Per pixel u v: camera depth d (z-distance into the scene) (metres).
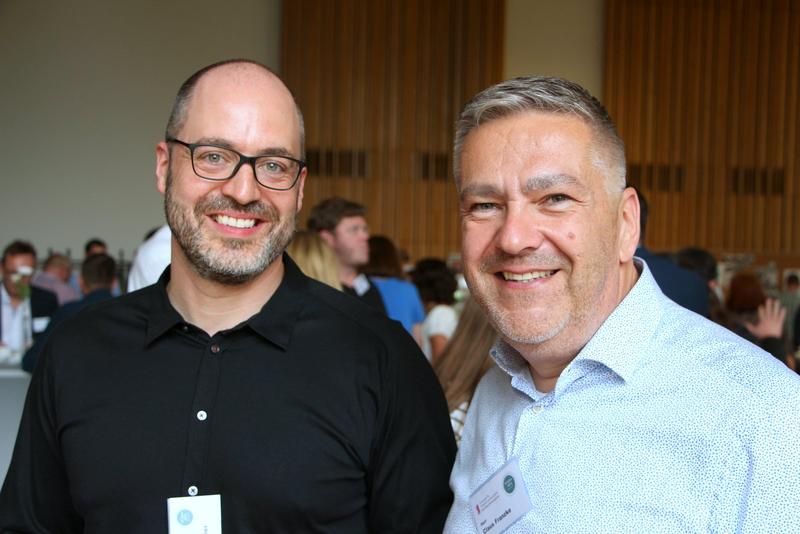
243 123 1.33
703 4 12.19
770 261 12.29
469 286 1.16
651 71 12.09
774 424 0.93
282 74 11.48
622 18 11.97
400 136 11.78
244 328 1.37
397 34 11.73
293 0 11.42
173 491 1.30
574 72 12.03
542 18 11.95
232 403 1.34
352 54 11.65
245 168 1.32
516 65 11.90
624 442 1.03
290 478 1.30
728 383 0.98
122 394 1.36
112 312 1.45
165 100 11.16
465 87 11.80
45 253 10.95
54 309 5.31
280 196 1.35
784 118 12.42
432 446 1.41
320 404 1.34
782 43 12.35
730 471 0.95
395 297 4.00
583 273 1.08
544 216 1.08
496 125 1.10
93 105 11.04
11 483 1.41
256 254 1.34
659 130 12.16
